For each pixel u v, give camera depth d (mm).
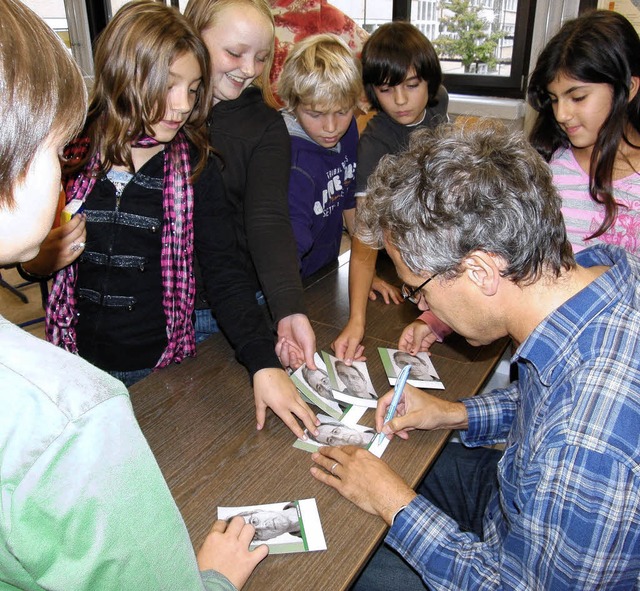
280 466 1058
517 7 2990
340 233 2035
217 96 1598
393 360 1396
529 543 815
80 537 502
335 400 1245
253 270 1705
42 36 475
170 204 1357
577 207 1721
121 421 521
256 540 902
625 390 757
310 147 1795
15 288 3514
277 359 1252
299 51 1717
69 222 1240
